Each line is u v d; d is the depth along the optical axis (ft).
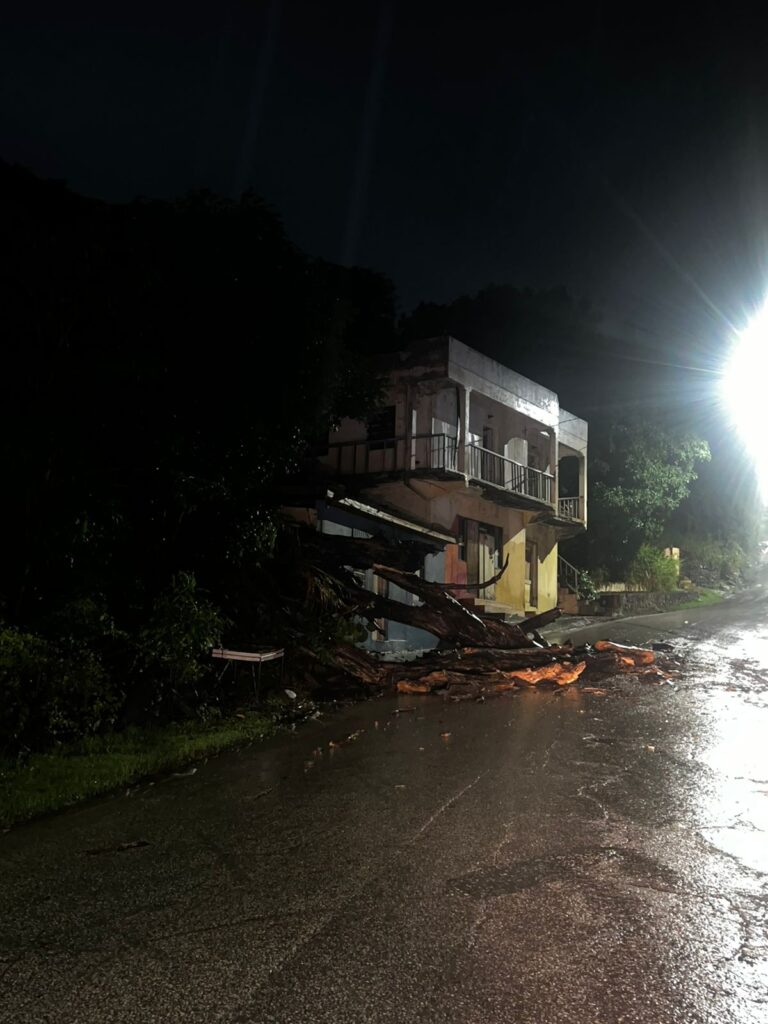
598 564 124.47
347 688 48.55
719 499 167.94
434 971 13.42
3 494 31.94
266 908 16.11
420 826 21.50
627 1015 12.11
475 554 87.04
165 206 36.60
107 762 28.86
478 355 81.82
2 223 31.32
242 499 38.99
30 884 17.70
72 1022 12.05
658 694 48.06
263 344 37.70
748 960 13.89
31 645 29.63
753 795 25.03
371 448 80.89
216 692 41.32
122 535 34.91
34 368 32.07
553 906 16.08
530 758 30.17
